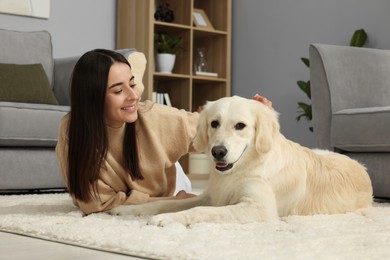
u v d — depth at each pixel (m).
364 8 4.96
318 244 1.54
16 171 3.54
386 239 1.64
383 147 3.15
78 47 5.47
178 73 5.90
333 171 2.29
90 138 2.17
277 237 1.65
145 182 2.39
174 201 2.18
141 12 5.43
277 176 2.07
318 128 3.55
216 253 1.41
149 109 2.39
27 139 3.51
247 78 6.00
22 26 5.14
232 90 6.15
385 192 3.21
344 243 1.57
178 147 2.42
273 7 5.73
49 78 4.37
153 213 2.14
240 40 6.09
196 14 5.97
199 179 5.56
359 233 1.76
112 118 2.18
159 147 2.35
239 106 2.02
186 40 5.81
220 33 5.96
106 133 2.20
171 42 5.69
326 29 5.27
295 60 5.53
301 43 5.48
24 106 3.51
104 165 2.26
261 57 5.86
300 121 5.47
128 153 2.31
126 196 2.35
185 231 1.74
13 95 3.84
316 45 3.57
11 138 3.46
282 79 5.65
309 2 5.41
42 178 3.64
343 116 3.35
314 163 2.25
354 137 3.28
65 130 2.28
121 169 2.31
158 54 5.64
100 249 1.54
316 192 2.21
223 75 6.03
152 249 1.47
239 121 1.99
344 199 2.29
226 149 1.95
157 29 5.84
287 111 5.61
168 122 2.40
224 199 2.09
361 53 3.66
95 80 2.13
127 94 2.16
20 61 4.25
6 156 3.51
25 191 3.77
